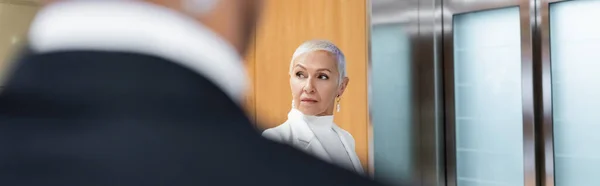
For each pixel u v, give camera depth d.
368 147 3.79
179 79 0.40
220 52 0.42
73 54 0.39
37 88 0.39
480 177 3.91
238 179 0.39
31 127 0.38
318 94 2.98
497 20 3.78
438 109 3.94
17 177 0.36
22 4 4.13
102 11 0.40
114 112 0.39
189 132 0.39
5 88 0.40
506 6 3.70
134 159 0.37
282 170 0.40
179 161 0.38
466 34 3.90
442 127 3.98
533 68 3.65
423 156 3.98
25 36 0.42
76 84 0.39
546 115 3.67
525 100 3.69
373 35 3.78
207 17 0.42
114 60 0.39
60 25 0.40
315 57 3.01
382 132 3.82
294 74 3.04
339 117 3.93
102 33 0.40
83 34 0.40
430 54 3.94
